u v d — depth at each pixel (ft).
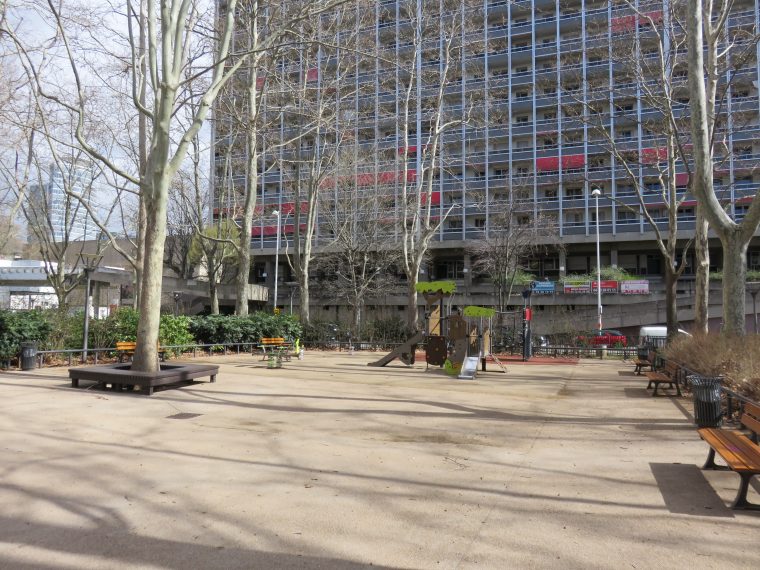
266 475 18.85
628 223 169.37
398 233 138.51
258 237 203.82
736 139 134.21
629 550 12.80
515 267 139.54
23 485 17.33
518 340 89.45
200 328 76.28
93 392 37.37
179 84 40.37
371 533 13.80
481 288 175.11
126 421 27.96
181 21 41.14
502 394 40.78
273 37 42.11
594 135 159.74
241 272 83.15
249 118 78.59
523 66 181.27
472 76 152.66
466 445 23.79
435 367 63.41
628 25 73.97
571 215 177.78
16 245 160.86
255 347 83.15
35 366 50.96
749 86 117.50
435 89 138.21
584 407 34.73
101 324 60.49
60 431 25.22
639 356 61.31
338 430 26.61
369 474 19.10
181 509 15.43
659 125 93.25
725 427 27.40
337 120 89.92
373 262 144.36
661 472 19.47
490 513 15.28
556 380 51.62
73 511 15.19
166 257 173.58
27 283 155.53
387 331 99.71
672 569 11.81
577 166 169.37
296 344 75.77
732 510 15.53
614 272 163.02
